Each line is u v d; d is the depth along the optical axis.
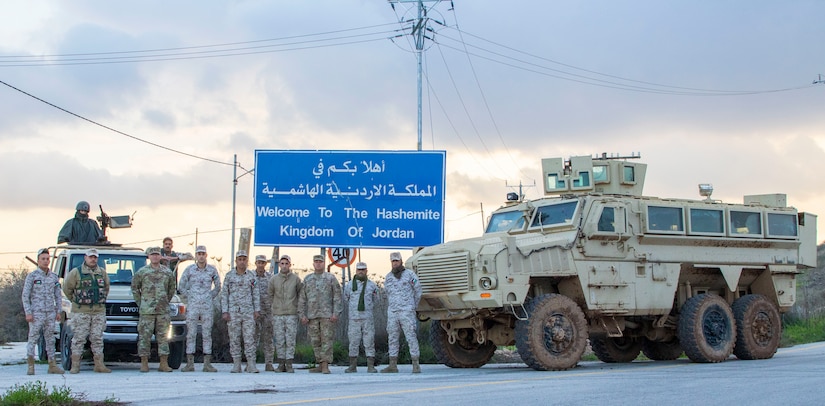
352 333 14.73
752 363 14.99
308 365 17.05
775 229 16.77
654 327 16.14
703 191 16.41
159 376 13.52
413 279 14.35
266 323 15.68
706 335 15.47
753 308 16.20
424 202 20.19
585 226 14.49
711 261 15.94
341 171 20.41
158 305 14.65
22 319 36.59
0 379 12.90
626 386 10.61
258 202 20.44
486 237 15.78
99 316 14.42
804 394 9.46
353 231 20.25
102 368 14.38
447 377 12.81
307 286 14.73
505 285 13.84
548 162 16.61
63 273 16.06
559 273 14.30
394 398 9.51
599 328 15.22
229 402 9.32
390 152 20.39
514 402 8.99
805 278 45.84
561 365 13.91
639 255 15.09
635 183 16.58
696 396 9.42
